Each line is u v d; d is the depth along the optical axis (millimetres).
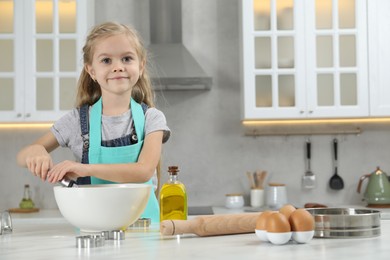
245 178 4629
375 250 1315
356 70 4301
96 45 1999
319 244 1433
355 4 4336
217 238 1562
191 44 4672
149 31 4680
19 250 1375
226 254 1267
